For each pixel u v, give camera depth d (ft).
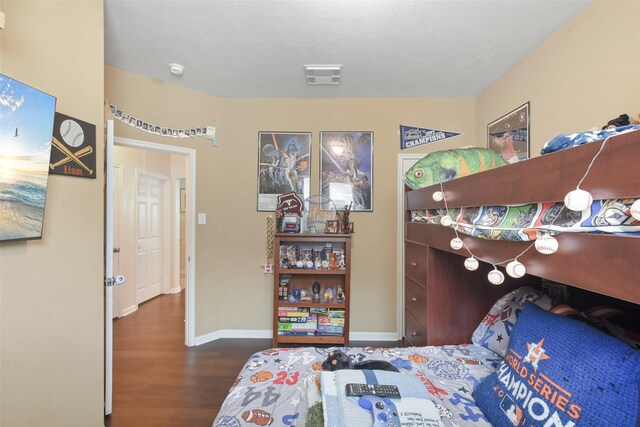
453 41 6.47
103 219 5.34
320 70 7.78
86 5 4.90
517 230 2.80
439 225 4.99
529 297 4.70
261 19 5.79
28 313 4.12
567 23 5.75
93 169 5.05
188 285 9.06
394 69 7.72
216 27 6.05
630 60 4.55
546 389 2.76
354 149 9.61
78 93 4.77
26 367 4.10
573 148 2.22
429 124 9.51
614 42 4.79
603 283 1.98
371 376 3.44
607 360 2.51
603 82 4.99
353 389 3.10
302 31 6.15
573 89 5.61
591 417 2.36
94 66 5.05
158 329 10.27
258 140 9.66
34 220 4.06
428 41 6.48
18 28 3.93
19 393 4.02
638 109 4.45
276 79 8.34
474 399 3.61
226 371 7.57
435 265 5.68
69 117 4.62
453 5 5.36
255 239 9.70
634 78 4.49
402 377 3.50
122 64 7.55
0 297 3.81
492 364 4.42
